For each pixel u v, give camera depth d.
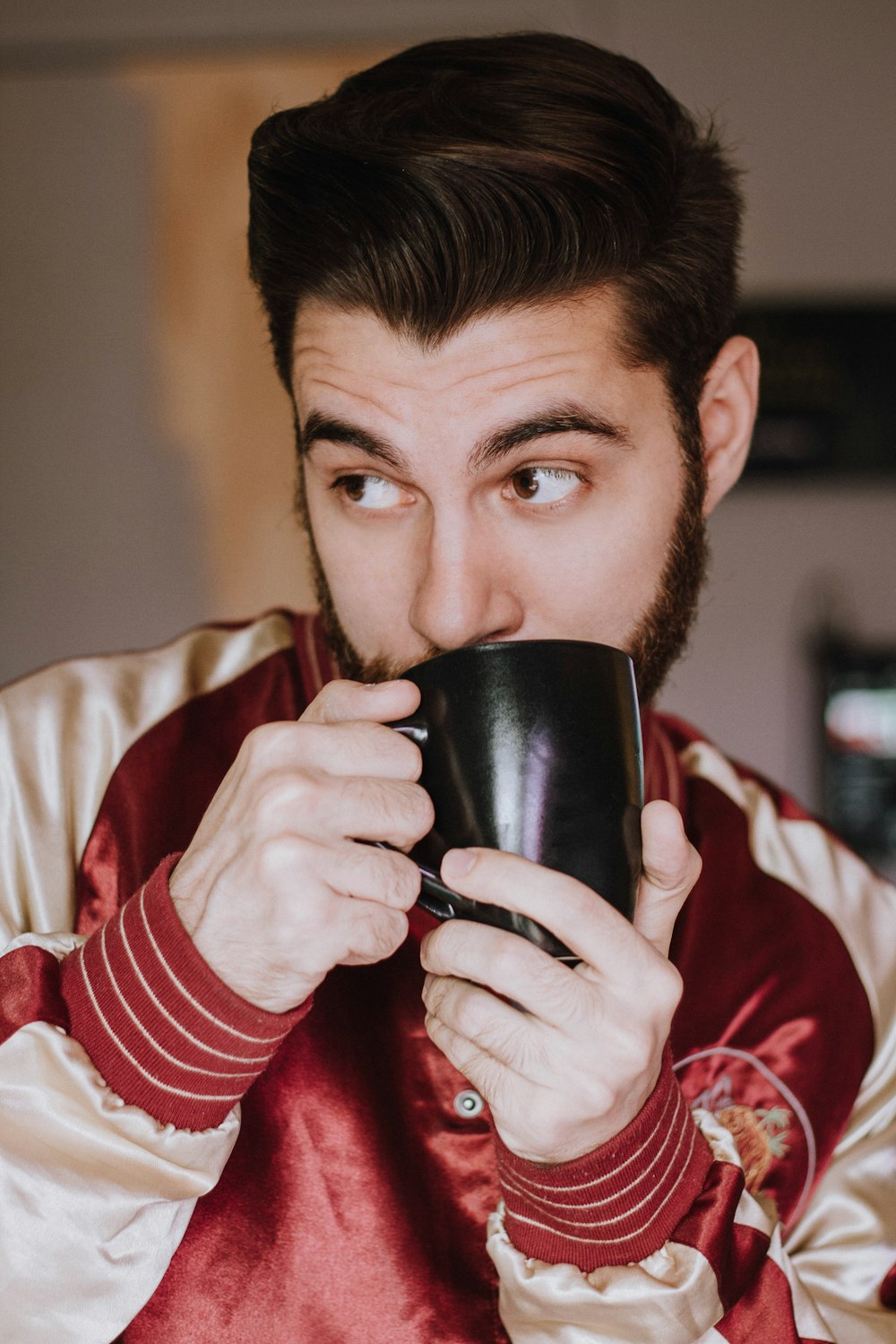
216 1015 0.63
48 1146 0.65
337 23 2.42
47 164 2.48
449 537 0.74
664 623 0.83
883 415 2.56
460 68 0.80
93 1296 0.65
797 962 0.94
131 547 2.52
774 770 2.62
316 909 0.60
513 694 0.61
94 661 0.96
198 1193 0.66
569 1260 0.68
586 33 2.48
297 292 0.74
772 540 2.63
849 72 2.55
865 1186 0.89
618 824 0.62
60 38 2.44
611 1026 0.59
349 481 0.78
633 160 0.74
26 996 0.68
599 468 0.75
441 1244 0.79
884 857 2.52
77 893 0.88
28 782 0.89
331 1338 0.76
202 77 2.46
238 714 0.95
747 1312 0.70
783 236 2.58
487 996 0.61
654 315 0.75
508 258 0.69
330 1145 0.80
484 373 0.71
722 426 0.96
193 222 2.49
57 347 2.50
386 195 0.69
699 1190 0.69
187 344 2.50
